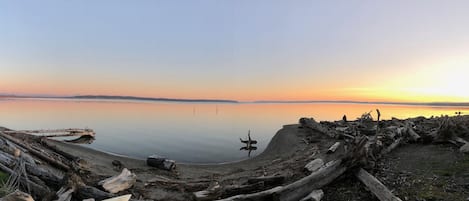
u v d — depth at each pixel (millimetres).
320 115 77375
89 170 13578
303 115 79938
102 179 12172
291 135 26969
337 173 10438
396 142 15039
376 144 13172
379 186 9094
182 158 22547
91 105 126875
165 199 10586
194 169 17641
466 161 10820
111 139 31703
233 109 127125
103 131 38625
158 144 29016
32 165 10375
